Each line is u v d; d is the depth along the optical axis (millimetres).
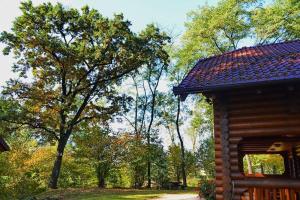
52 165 26203
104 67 24672
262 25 25234
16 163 22578
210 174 28344
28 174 24344
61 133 24172
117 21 23391
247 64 8727
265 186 6781
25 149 25625
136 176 29500
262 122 7309
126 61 24422
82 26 23156
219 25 25922
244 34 26500
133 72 27266
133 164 28438
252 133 7320
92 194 20766
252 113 7422
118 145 27438
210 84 7273
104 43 23438
